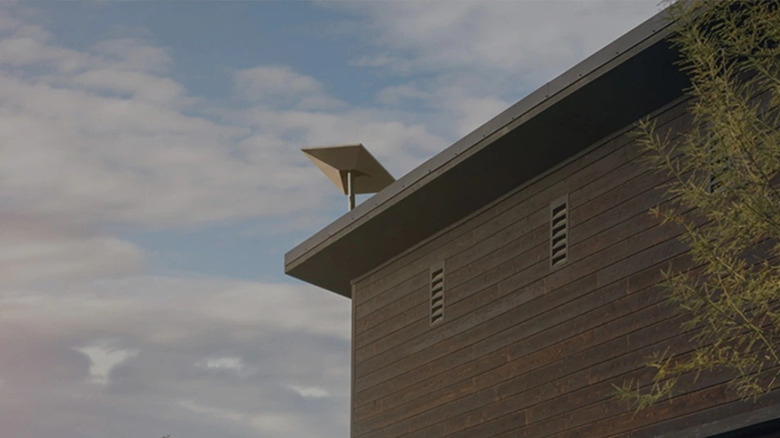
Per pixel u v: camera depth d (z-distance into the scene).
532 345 16.97
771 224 11.13
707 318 13.94
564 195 16.92
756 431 13.23
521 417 16.86
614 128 16.03
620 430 14.98
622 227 15.70
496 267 18.14
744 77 13.95
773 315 11.51
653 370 14.65
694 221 14.49
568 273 16.53
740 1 12.06
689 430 13.69
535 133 16.33
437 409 18.80
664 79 14.66
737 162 11.55
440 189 18.23
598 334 15.72
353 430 20.89
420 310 19.83
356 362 21.30
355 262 21.44
